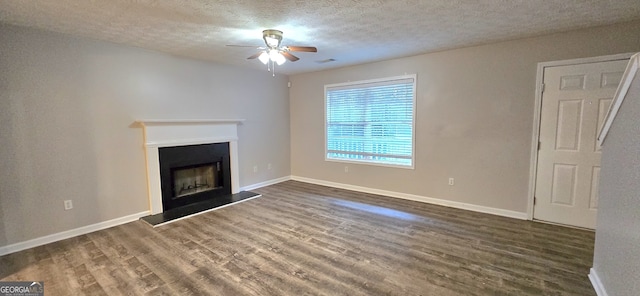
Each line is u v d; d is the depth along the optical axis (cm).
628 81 166
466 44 362
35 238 294
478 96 375
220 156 465
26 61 282
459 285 216
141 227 342
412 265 247
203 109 441
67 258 266
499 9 250
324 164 556
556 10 252
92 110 329
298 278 229
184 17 262
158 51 383
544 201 343
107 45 337
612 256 183
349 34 318
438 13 258
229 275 235
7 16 253
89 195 330
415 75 425
